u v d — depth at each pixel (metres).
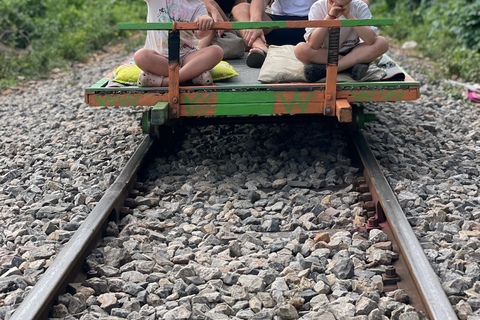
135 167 4.65
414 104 7.22
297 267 3.42
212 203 4.45
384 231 3.82
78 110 7.23
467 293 3.04
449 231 3.79
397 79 4.71
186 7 4.73
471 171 4.88
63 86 8.95
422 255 3.14
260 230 4.01
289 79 4.71
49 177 4.94
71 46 11.47
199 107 4.56
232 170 5.06
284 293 3.14
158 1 4.71
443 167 5.01
